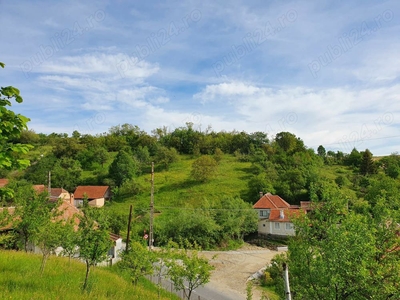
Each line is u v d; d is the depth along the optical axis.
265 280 30.75
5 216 20.69
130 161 73.94
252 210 50.41
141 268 20.98
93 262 14.17
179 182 70.50
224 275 33.28
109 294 14.82
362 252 9.49
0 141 6.55
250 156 91.12
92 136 101.75
